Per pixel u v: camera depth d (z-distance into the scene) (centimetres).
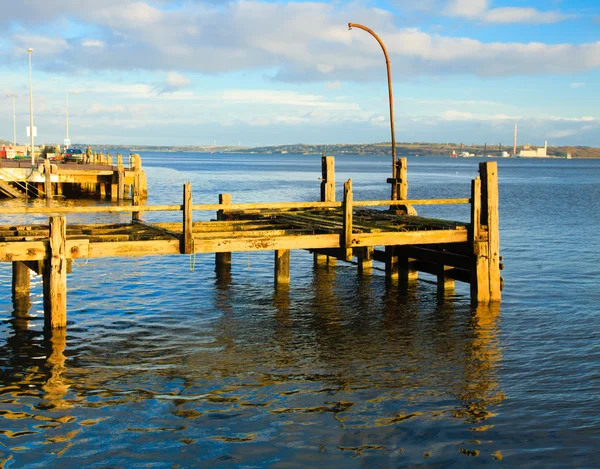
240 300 1814
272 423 1009
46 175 4591
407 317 1650
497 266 1747
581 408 1077
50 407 1058
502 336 1486
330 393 1130
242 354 1341
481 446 945
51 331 1434
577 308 1747
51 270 1402
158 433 972
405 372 1241
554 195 6569
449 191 7325
